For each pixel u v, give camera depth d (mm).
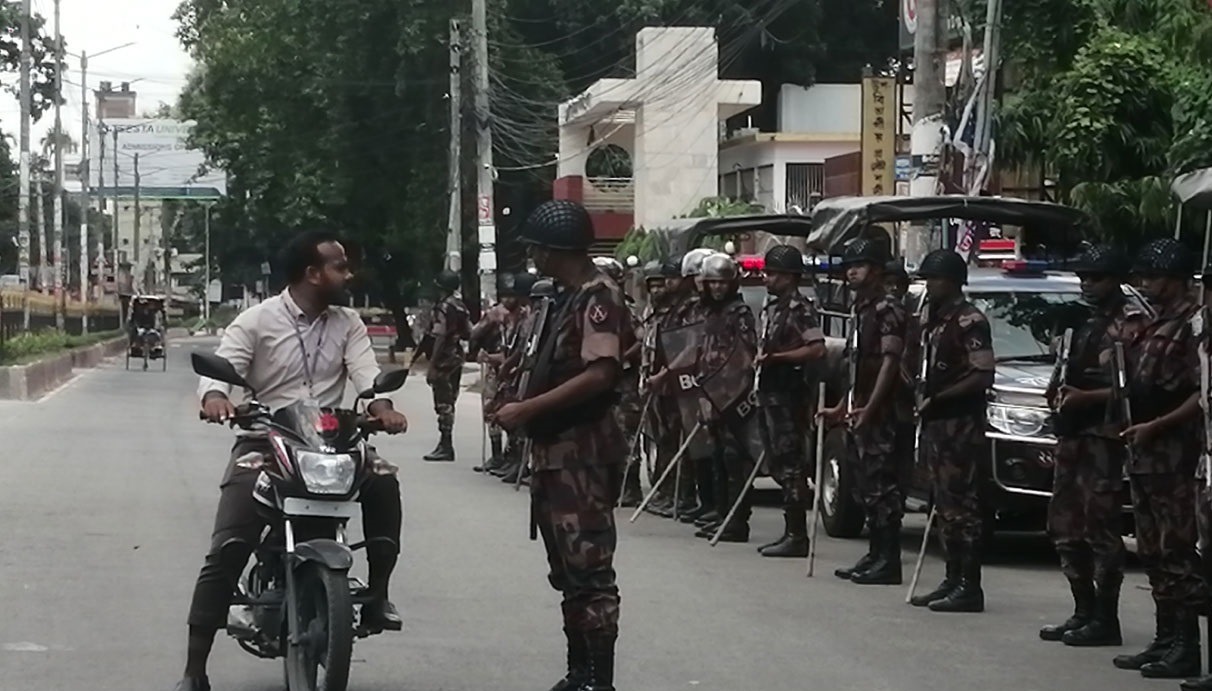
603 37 46062
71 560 11055
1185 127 15641
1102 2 18531
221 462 17922
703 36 38469
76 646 8367
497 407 7273
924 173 16984
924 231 16469
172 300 107000
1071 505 9086
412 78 44750
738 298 13133
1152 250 8312
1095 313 8945
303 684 6801
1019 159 18359
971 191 17016
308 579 6707
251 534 6855
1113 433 8852
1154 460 8219
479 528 13172
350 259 7289
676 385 13969
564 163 41906
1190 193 10570
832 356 13344
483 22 34281
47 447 19203
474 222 45188
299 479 6590
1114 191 15656
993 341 12469
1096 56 16812
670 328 13828
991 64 17344
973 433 9977
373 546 6992
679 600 10234
